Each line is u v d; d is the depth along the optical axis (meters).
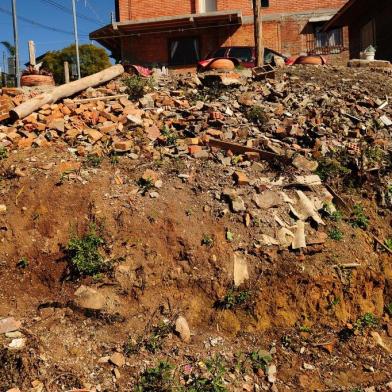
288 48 21.02
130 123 8.30
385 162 8.09
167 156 7.52
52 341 5.33
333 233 6.66
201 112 8.85
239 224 6.39
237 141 8.10
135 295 5.79
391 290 6.55
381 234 7.02
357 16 18.38
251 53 15.85
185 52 21.14
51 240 6.17
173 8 21.12
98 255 5.92
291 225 6.52
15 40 15.58
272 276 6.07
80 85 9.61
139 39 21.23
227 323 5.83
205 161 7.48
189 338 5.62
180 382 5.20
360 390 5.56
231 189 6.79
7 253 6.11
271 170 7.45
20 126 8.13
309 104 9.53
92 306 5.60
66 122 8.26
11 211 6.43
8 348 5.12
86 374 5.13
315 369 5.69
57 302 5.70
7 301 5.78
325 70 11.68
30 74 11.41
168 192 6.69
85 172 6.91
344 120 9.11
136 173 7.04
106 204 6.41
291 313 6.02
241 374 5.45
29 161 7.15
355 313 6.26
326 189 7.32
